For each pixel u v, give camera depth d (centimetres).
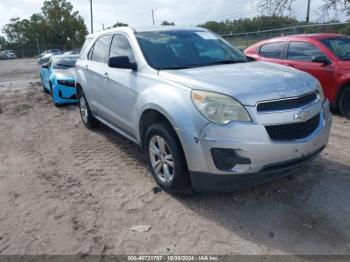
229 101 320
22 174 481
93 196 404
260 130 315
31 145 616
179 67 422
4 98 1184
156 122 397
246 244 305
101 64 550
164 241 315
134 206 377
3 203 398
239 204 368
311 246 298
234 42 1997
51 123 773
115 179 448
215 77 359
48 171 487
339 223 328
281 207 358
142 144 435
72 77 945
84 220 354
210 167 329
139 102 409
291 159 333
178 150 357
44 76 1195
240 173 321
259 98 319
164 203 379
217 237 317
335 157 472
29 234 335
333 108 704
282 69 406
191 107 335
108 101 518
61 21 7012
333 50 682
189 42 481
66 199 400
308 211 349
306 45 720
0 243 323
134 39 465
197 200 380
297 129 334
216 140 320
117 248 308
